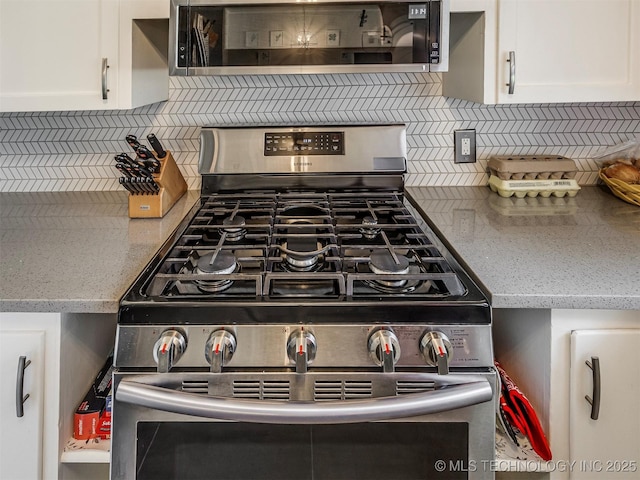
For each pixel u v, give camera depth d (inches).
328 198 58.8
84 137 63.7
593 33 51.3
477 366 32.8
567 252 40.8
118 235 47.1
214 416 31.2
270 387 32.6
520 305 33.3
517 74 51.8
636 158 58.9
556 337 35.5
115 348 32.6
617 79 52.0
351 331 32.4
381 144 60.3
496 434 38.7
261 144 60.2
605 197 59.7
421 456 34.0
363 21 46.7
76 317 38.0
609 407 35.8
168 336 31.8
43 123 63.2
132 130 63.6
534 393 38.3
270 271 36.6
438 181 64.9
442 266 37.9
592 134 63.4
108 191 65.1
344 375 32.4
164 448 33.8
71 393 37.5
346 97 63.3
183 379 32.5
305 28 46.8
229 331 32.3
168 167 55.8
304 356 31.1
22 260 40.1
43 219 52.9
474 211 54.2
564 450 36.3
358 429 34.0
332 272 36.3
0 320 34.9
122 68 51.1
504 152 64.4
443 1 46.5
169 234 47.3
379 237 46.7
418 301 32.9
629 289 33.6
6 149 63.8
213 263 37.3
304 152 60.0
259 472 34.4
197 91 62.9
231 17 46.7
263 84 62.9
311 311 32.5
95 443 37.3
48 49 51.1
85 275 37.0
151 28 56.9
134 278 36.5
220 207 54.8
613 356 35.4
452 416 33.2
